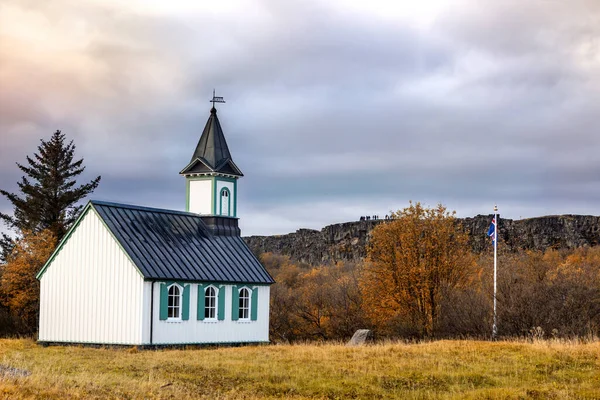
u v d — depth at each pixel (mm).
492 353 37625
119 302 47906
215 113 60406
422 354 38188
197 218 56688
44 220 86562
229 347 49750
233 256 55719
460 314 56594
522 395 28578
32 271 69625
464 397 28750
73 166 89625
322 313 81062
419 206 66750
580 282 53531
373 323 67438
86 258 49594
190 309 50281
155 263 48656
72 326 49656
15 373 28078
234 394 29250
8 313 71312
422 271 64062
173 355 41031
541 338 45562
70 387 26516
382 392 30422
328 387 30891
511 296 53000
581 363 34844
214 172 57719
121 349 46125
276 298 85938
